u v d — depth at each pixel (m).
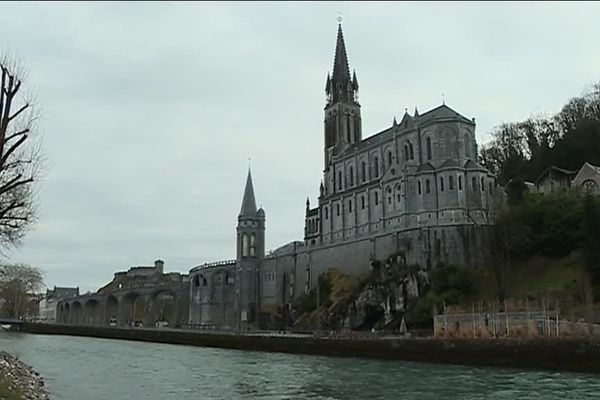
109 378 58.25
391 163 137.75
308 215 168.38
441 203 115.38
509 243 94.88
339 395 44.59
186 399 44.06
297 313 129.88
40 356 87.94
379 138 144.62
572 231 91.56
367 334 88.94
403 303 100.88
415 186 120.31
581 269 84.25
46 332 181.88
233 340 104.50
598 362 52.97
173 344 121.75
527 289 87.62
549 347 56.72
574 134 123.06
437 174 117.44
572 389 43.75
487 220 96.31
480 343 62.69
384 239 114.69
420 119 132.50
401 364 66.81
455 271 98.50
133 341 136.00
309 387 49.72
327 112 176.75
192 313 167.25
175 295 178.62
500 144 147.25
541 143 132.25
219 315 159.00
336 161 157.25
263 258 154.62
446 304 91.38
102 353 94.50
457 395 42.34
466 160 122.31
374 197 134.12
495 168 141.38
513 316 69.38
